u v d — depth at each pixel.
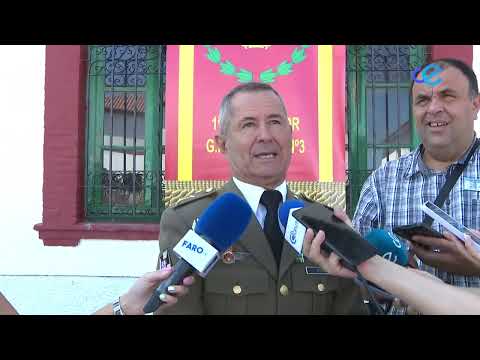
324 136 3.46
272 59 3.50
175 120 3.50
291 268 1.36
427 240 1.49
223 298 1.32
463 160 1.92
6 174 3.84
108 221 3.90
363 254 1.04
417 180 2.01
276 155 1.40
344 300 1.39
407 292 1.02
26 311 3.79
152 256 3.74
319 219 1.09
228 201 1.21
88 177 3.89
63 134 3.80
